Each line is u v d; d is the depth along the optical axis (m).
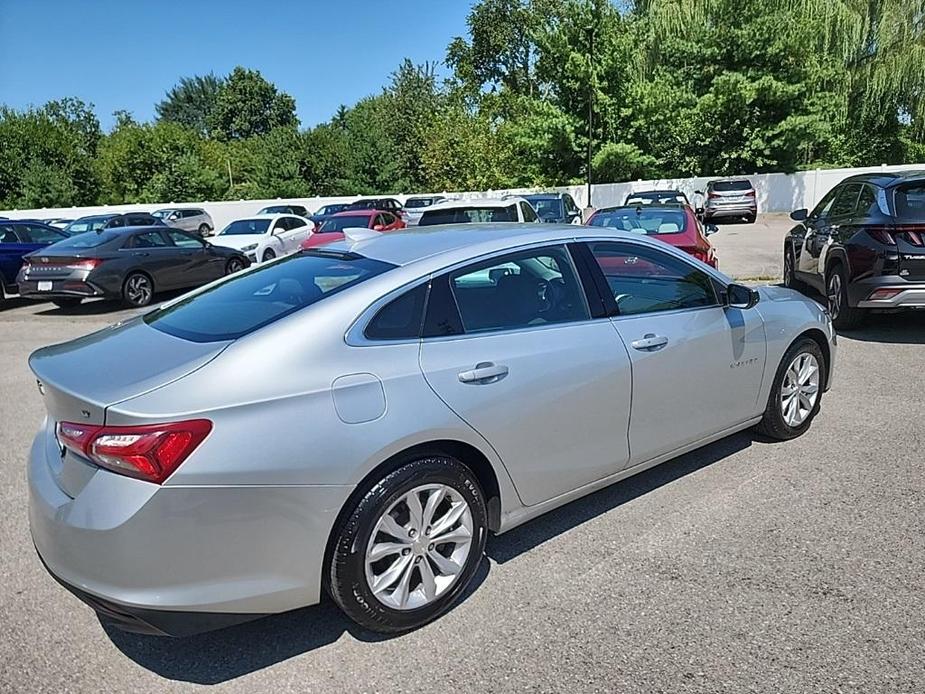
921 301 6.77
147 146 42.50
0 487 4.46
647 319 3.65
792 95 28.86
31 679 2.62
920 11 28.83
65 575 2.44
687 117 30.62
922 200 6.86
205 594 2.39
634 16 33.16
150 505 2.29
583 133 31.78
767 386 4.38
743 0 29.64
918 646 2.62
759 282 11.20
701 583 3.08
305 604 2.62
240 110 84.00
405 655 2.70
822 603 2.90
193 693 2.52
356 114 48.31
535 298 3.31
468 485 2.93
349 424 2.57
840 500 3.80
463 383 2.88
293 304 2.85
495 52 55.78
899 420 5.00
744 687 2.44
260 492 2.42
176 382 2.45
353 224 15.76
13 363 8.30
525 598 3.02
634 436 3.58
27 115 42.72
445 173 40.25
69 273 11.62
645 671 2.54
